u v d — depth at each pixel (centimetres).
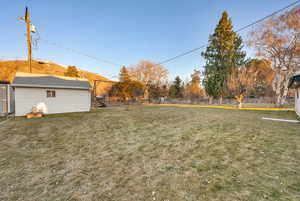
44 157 301
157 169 247
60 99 1045
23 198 180
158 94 3197
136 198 177
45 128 551
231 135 431
